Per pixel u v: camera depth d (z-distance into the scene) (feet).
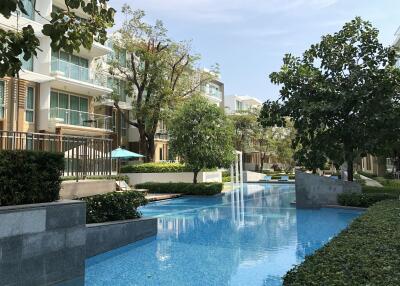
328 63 52.85
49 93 80.89
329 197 52.65
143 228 31.53
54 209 19.22
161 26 93.61
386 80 48.62
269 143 158.61
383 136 47.50
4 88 72.43
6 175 18.12
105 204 28.94
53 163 20.54
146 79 94.99
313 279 11.46
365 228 20.48
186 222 42.57
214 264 23.94
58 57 84.99
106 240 26.99
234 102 204.23
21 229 17.57
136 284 19.97
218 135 75.00
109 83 100.63
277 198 72.59
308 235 33.94
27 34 16.98
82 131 87.92
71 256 20.03
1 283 16.60
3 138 24.73
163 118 92.27
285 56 55.93
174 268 23.20
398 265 12.87
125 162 105.19
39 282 18.26
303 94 53.42
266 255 26.45
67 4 16.65
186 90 101.65
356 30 51.98
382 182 74.02
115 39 93.35
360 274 11.87
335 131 51.78
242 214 49.16
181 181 88.38
